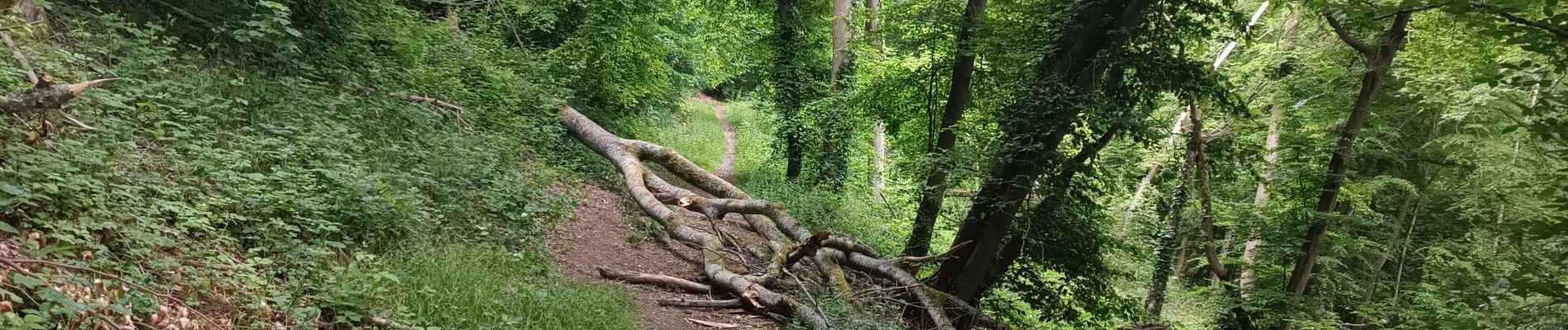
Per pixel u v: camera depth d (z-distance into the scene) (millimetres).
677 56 23609
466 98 11844
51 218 4500
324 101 8258
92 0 7789
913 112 13492
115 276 4082
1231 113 9492
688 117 27844
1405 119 14602
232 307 4469
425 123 9523
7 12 6176
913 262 9242
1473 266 11398
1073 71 8906
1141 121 8648
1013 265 10078
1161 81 9141
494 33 15258
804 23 18812
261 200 5711
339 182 6434
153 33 7250
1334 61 13617
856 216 15242
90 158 4984
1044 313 10172
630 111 19156
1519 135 13172
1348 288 13961
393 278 5094
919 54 11945
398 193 6844
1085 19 8766
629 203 12453
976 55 11180
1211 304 12438
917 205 15852
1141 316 10727
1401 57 12289
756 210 9758
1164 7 9102
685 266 10000
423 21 13352
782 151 20703
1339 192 12055
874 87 13516
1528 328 9117
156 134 5559
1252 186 15930
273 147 6758
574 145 14531
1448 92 12625
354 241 6133
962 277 9328
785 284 8633
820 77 19344
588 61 16906
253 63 8586
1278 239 12477
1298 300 11328
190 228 5160
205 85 7262
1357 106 11188
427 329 5000
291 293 4750
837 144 17453
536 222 8797
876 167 20047
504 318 5621
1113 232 11844
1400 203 16391
